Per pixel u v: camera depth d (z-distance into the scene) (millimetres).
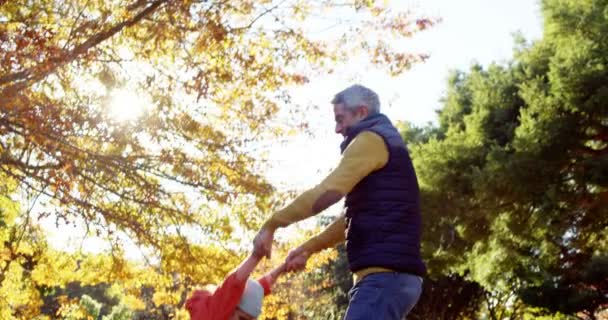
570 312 29203
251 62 8992
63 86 8539
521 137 19641
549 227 20312
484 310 42750
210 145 9094
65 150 8250
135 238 9148
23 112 7848
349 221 3221
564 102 19219
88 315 11250
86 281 10281
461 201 21188
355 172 3123
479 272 23469
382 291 3051
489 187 19688
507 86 23734
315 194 3100
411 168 3227
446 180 21500
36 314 10875
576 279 25844
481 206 20844
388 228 3113
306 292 27641
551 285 28922
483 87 24281
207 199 9219
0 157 8469
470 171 21594
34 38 7656
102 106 8352
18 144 8578
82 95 8500
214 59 9016
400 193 3158
